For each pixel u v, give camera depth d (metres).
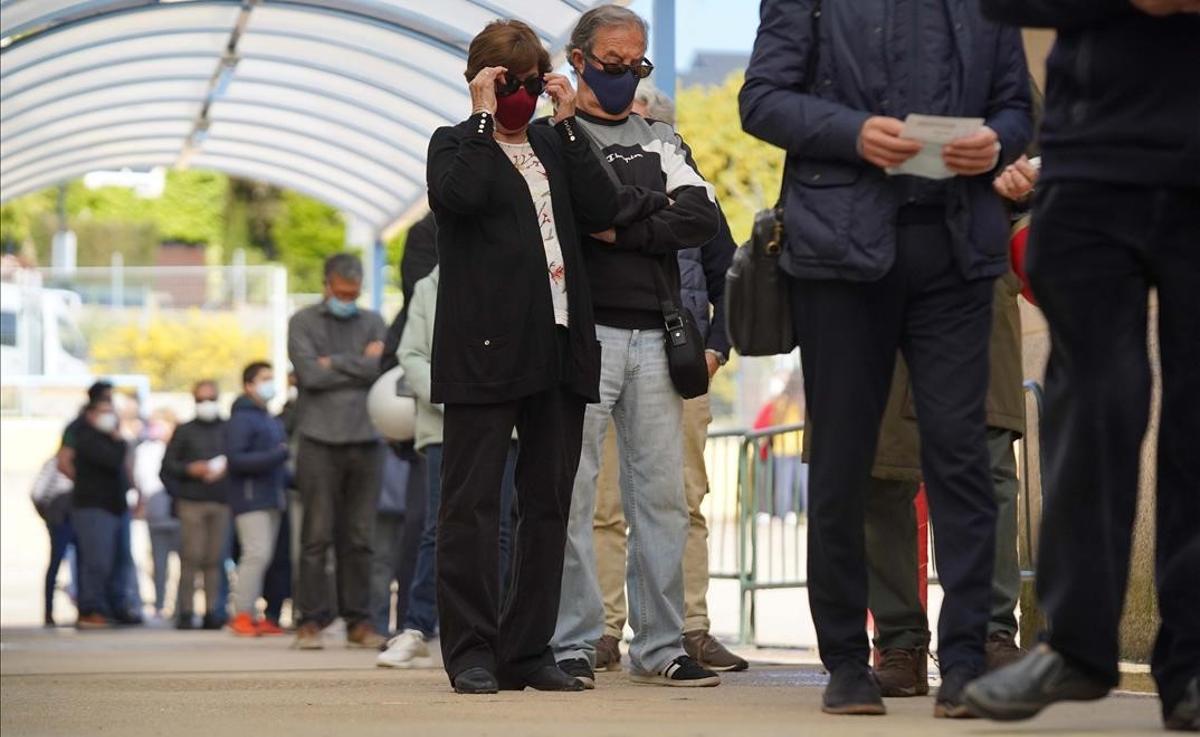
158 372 66.06
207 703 12.98
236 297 67.31
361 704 12.21
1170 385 8.44
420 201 32.72
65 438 38.75
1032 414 15.62
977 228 9.84
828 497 10.00
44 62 25.30
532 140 12.67
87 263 112.12
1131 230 8.16
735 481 24.47
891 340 10.03
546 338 12.31
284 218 115.94
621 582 17.11
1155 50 8.04
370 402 20.50
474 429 12.41
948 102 9.98
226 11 24.48
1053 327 8.36
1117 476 8.29
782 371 48.47
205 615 36.31
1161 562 8.59
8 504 56.19
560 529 12.73
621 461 13.51
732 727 9.44
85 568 37.44
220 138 32.94
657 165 13.30
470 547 12.56
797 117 9.79
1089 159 8.14
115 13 23.72
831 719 9.76
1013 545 12.48
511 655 12.87
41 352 62.47
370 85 27.27
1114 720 9.28
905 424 11.84
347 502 24.14
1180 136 8.04
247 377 30.77
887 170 9.55
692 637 16.58
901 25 9.98
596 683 13.88
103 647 26.28
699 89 69.56
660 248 13.14
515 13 22.67
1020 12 8.23
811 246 9.80
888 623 12.06
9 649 25.66
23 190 36.66
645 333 13.26
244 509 30.66
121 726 11.05
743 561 23.47
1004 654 12.27
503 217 12.31
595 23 13.34
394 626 29.33
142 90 29.72
